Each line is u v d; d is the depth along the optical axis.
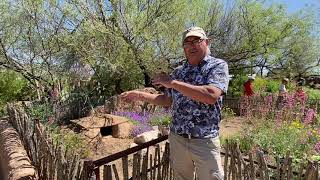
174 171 3.48
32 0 13.47
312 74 27.20
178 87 2.96
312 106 11.77
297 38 21.50
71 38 13.82
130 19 13.88
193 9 15.53
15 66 14.67
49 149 4.13
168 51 15.07
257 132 7.80
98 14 14.10
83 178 3.31
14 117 6.66
